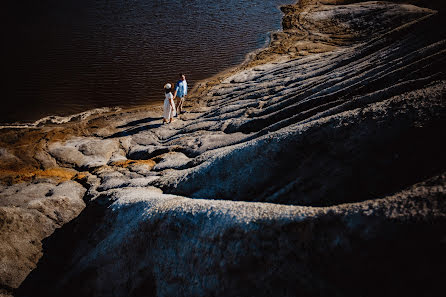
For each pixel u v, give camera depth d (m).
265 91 14.48
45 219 7.33
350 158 4.41
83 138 14.16
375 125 4.44
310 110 7.40
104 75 21.59
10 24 31.91
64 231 7.26
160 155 10.24
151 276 4.58
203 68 23.05
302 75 14.90
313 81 12.02
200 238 4.16
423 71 5.61
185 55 25.17
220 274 3.78
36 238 6.88
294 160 5.17
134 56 24.77
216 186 5.89
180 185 6.48
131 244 5.06
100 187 8.45
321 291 3.02
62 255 6.68
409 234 2.67
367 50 12.20
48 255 6.65
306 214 3.48
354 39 25.14
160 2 41.69
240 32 30.48
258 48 26.59
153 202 5.52
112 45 26.91
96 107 17.75
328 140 4.89
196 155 9.17
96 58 24.23
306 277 3.16
